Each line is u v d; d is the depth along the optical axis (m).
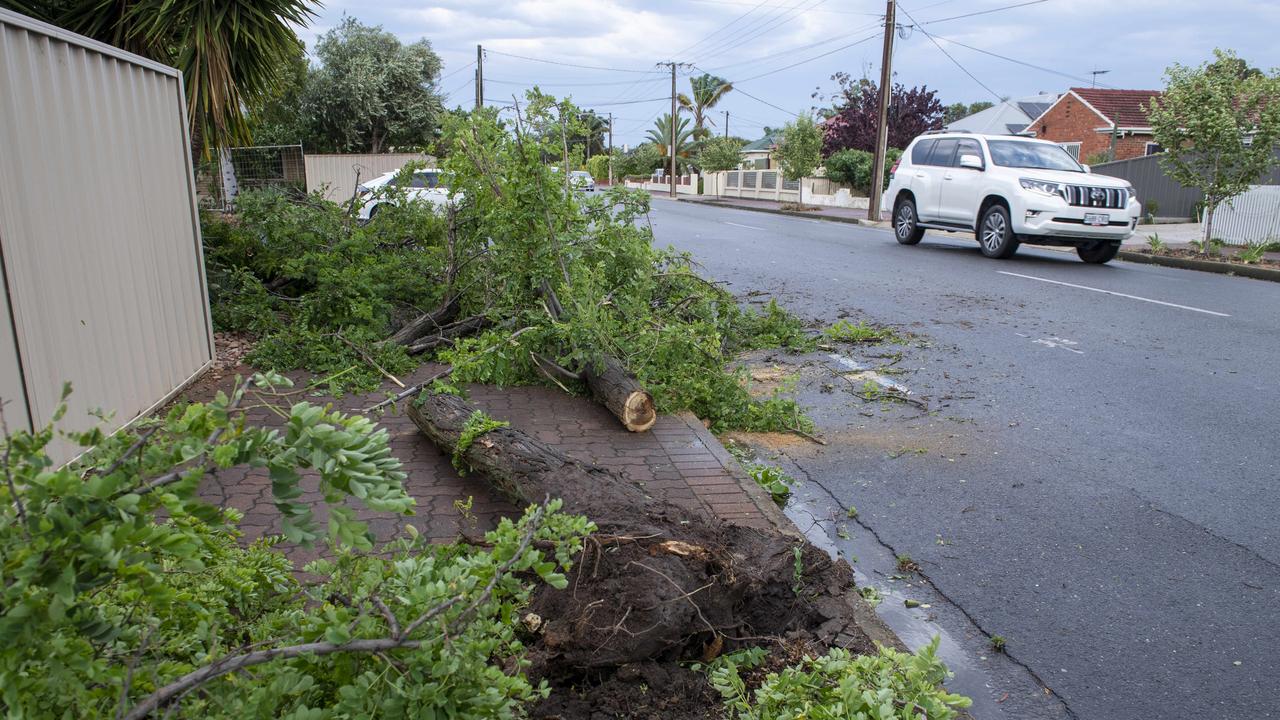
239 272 8.86
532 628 3.11
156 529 1.71
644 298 7.42
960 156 17.77
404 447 5.43
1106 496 5.26
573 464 4.39
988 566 4.39
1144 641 3.74
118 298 5.45
